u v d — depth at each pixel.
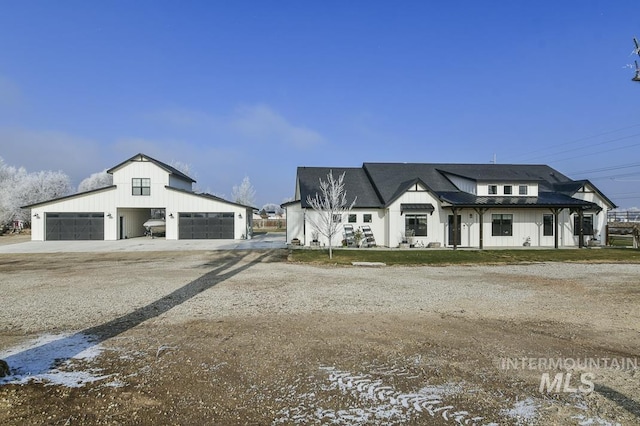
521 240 26.61
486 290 10.80
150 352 5.74
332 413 3.99
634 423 3.79
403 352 5.77
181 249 24.06
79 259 18.89
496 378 4.86
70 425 3.73
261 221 64.00
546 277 13.35
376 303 9.05
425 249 24.03
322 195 26.83
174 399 4.28
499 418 3.89
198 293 10.16
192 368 5.15
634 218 43.38
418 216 26.19
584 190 27.70
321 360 5.45
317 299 9.47
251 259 18.88
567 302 9.22
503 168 32.19
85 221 32.78
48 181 56.47
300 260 18.48
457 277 13.38
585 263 17.86
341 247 25.67
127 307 8.56
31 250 23.64
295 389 4.54
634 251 22.41
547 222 26.92
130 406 4.11
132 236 37.28
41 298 9.52
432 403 4.20
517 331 6.84
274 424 3.77
